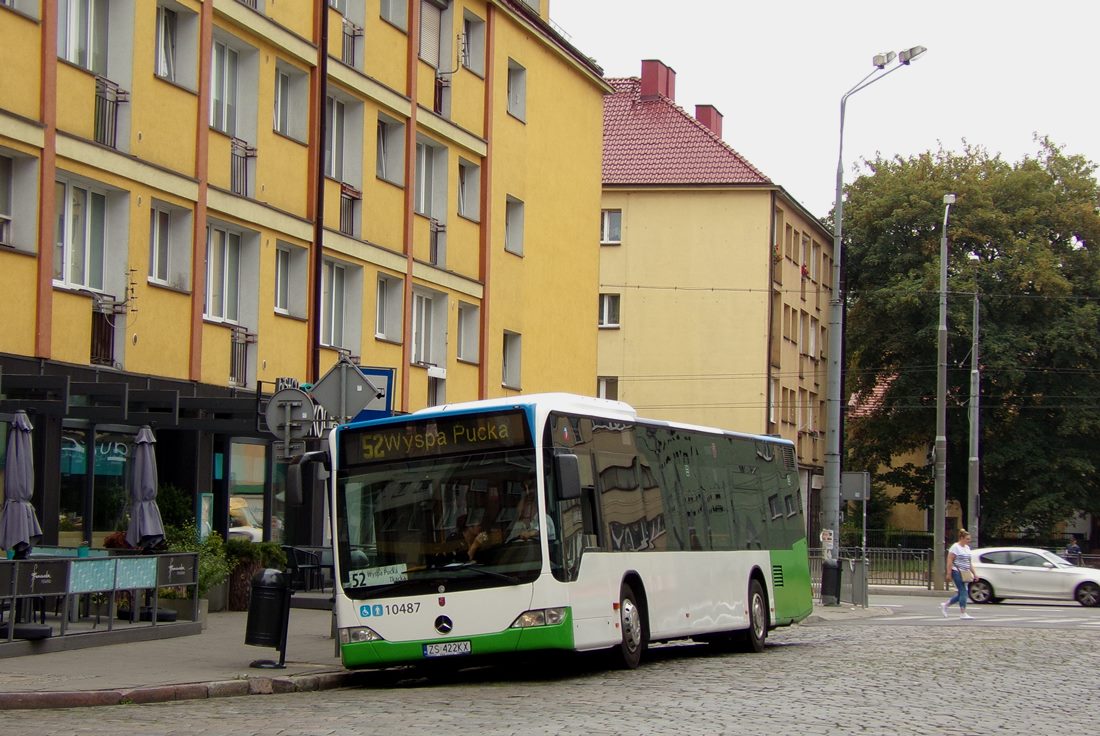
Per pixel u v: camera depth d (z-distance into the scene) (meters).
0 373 19.62
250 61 27.77
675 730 11.64
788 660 19.91
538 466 16.52
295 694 15.49
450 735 11.30
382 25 32.75
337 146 31.67
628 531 18.39
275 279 28.50
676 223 63.16
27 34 21.50
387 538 16.75
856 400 70.00
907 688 15.76
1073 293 65.06
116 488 24.38
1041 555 44.31
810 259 71.44
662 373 62.88
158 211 25.16
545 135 41.53
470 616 16.33
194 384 25.47
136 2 23.95
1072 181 66.94
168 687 14.60
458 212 36.66
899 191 65.94
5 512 17.92
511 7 38.66
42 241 21.66
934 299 64.06
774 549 24.14
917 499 70.50
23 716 13.02
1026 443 65.19
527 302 40.38
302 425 18.09
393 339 33.47
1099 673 18.25
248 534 28.62
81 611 19.86
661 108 66.50
